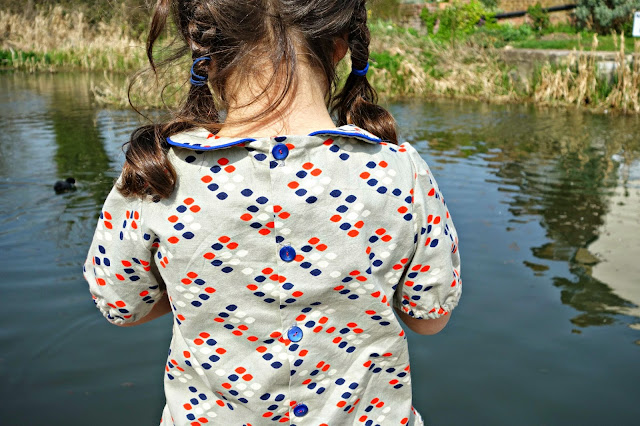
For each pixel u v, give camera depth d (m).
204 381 0.97
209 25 0.90
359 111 1.09
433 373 3.04
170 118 0.94
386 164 0.92
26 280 4.09
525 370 3.07
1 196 5.82
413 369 3.08
